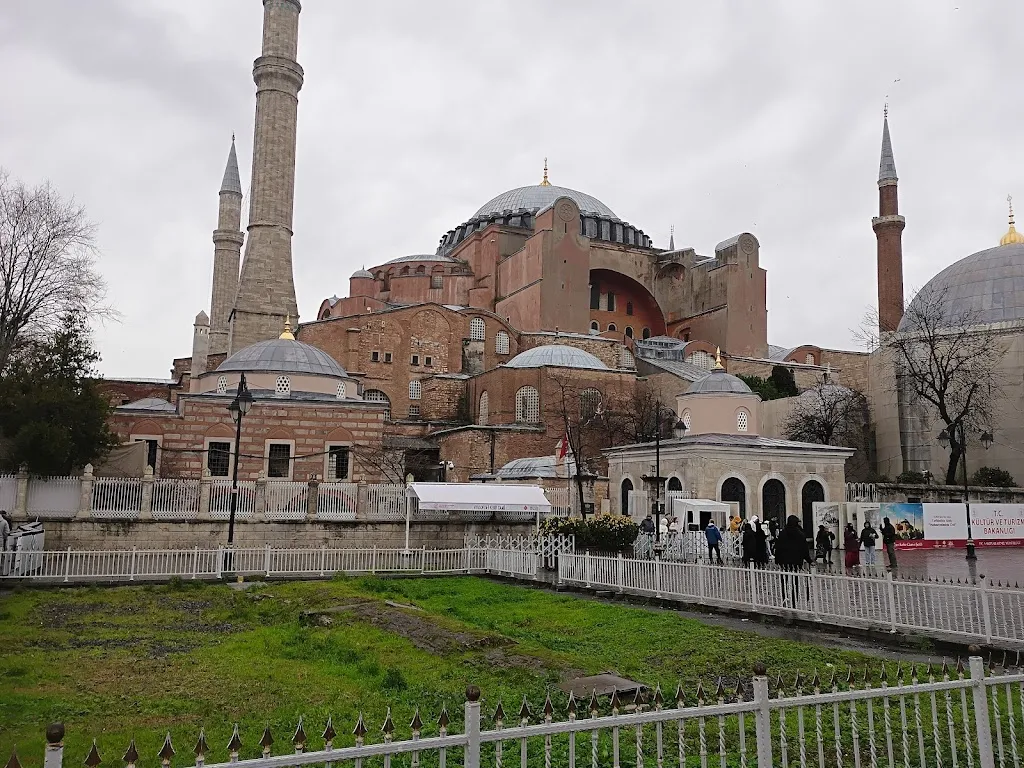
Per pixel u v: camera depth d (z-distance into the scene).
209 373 50.59
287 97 67.38
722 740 6.47
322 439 45.56
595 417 59.84
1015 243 67.38
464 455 57.12
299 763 5.16
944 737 9.24
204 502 32.28
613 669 12.70
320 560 29.86
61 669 13.33
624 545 29.83
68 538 30.16
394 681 12.25
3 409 32.66
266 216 66.00
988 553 37.31
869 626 16.38
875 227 73.12
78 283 42.75
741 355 82.12
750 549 23.45
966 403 52.44
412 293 85.19
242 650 15.17
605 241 92.19
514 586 27.33
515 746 8.96
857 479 61.94
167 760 5.06
